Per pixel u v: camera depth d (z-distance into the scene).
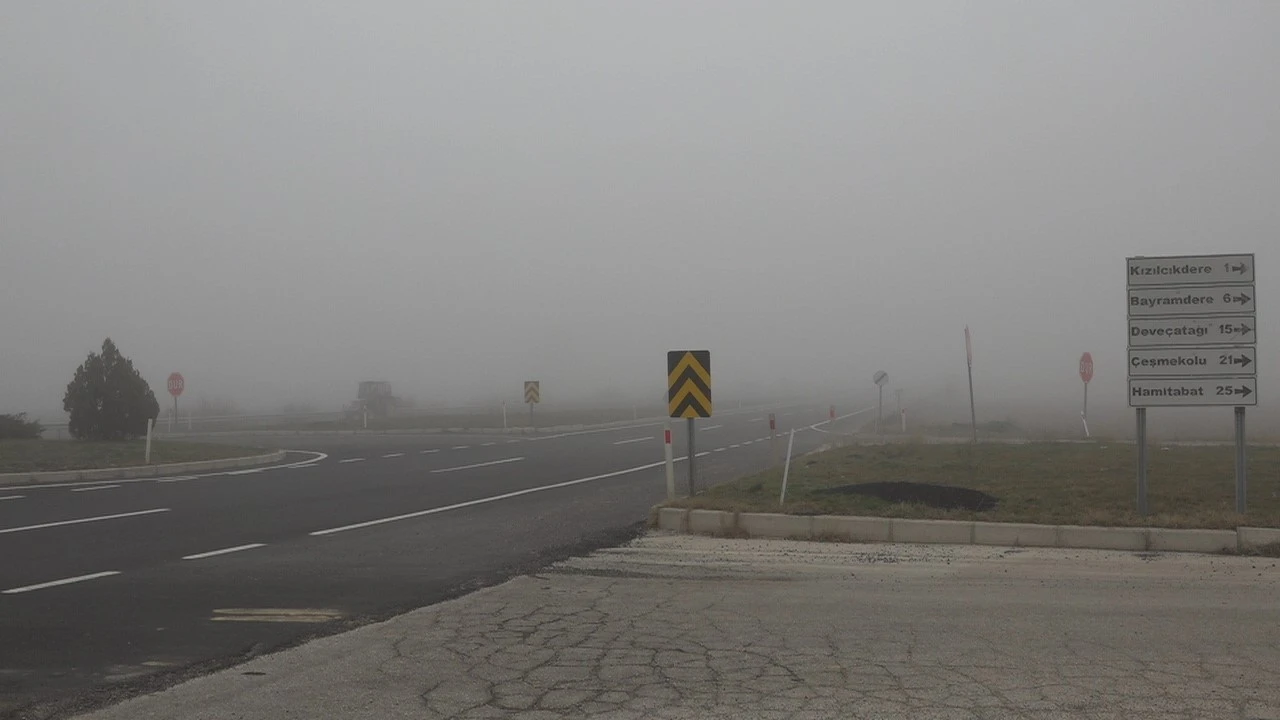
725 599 9.83
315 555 12.51
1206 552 12.23
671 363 16.16
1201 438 29.22
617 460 28.16
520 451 32.50
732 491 16.61
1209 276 13.58
